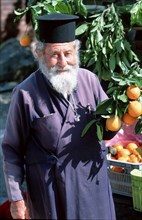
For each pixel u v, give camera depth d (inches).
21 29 446.3
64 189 98.0
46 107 97.3
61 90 95.4
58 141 97.3
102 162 102.7
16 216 100.7
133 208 138.4
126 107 100.0
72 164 98.6
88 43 140.9
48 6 136.7
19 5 442.6
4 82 364.5
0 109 287.0
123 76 102.0
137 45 155.2
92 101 101.3
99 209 102.1
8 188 100.3
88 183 100.3
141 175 127.4
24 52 372.2
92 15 150.1
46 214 99.7
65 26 93.4
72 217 99.2
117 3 153.6
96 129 100.3
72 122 97.9
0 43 443.5
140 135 147.2
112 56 136.7
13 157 100.9
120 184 141.2
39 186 99.7
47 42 94.2
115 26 139.1
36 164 99.3
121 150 141.9
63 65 94.6
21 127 99.1
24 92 97.7
